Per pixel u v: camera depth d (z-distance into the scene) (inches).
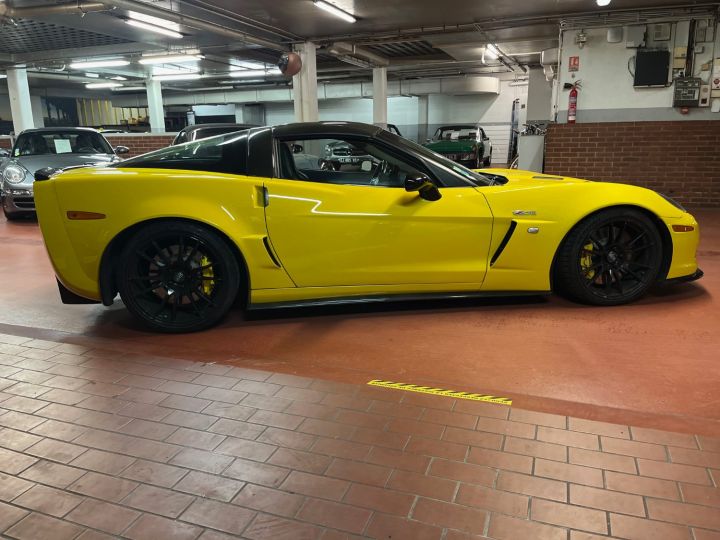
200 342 125.4
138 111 1033.5
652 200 138.4
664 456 76.5
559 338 123.4
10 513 67.7
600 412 89.9
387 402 93.8
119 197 122.8
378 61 641.6
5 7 336.8
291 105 1026.1
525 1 341.7
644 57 337.7
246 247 126.5
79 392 99.0
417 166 135.9
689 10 324.8
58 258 125.9
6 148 618.2
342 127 137.6
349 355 116.5
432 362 112.0
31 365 111.5
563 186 137.3
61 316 146.7
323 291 133.0
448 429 84.6
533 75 714.2
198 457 78.3
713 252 209.0
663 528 63.0
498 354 115.3
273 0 345.4
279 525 64.6
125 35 457.7
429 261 133.6
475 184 137.5
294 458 77.7
